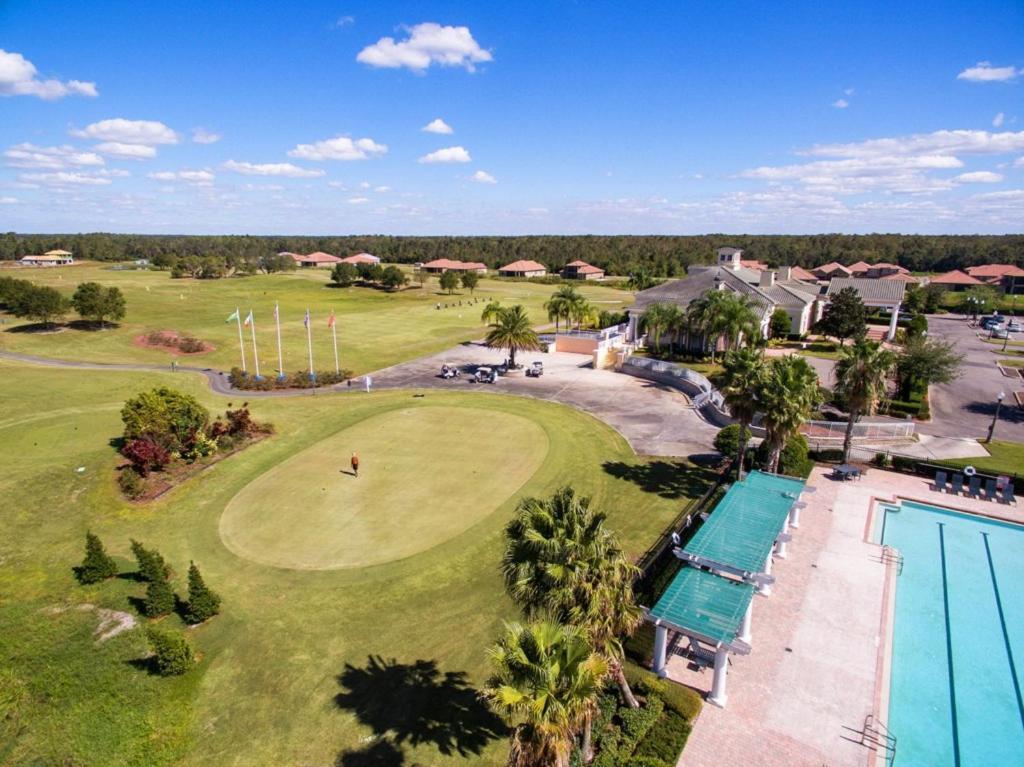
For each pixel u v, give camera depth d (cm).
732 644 1877
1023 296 13075
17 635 2389
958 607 2577
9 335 8400
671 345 7475
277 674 2167
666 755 1752
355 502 3525
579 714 1334
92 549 2744
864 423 4575
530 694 1317
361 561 2892
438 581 2723
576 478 3825
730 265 9275
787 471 3812
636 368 6712
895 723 1948
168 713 1989
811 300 8594
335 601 2589
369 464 4103
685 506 3416
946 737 1900
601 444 4453
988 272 14675
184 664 2155
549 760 1312
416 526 3222
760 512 2614
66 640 2361
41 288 8725
